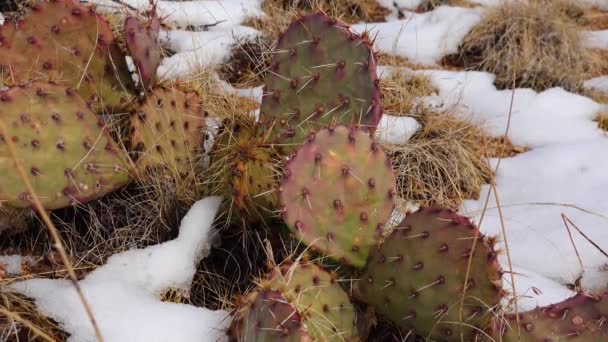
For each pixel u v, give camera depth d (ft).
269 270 3.85
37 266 4.26
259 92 5.65
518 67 6.34
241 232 4.31
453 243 3.72
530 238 4.80
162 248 4.17
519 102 6.02
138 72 4.43
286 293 3.59
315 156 3.84
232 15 6.61
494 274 3.67
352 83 4.12
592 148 5.52
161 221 4.39
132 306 3.93
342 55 4.12
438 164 5.26
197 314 3.92
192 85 4.66
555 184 5.28
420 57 6.62
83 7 4.40
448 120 5.62
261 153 4.15
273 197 4.14
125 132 4.46
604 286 4.48
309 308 3.69
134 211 4.44
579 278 4.57
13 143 4.00
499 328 3.81
